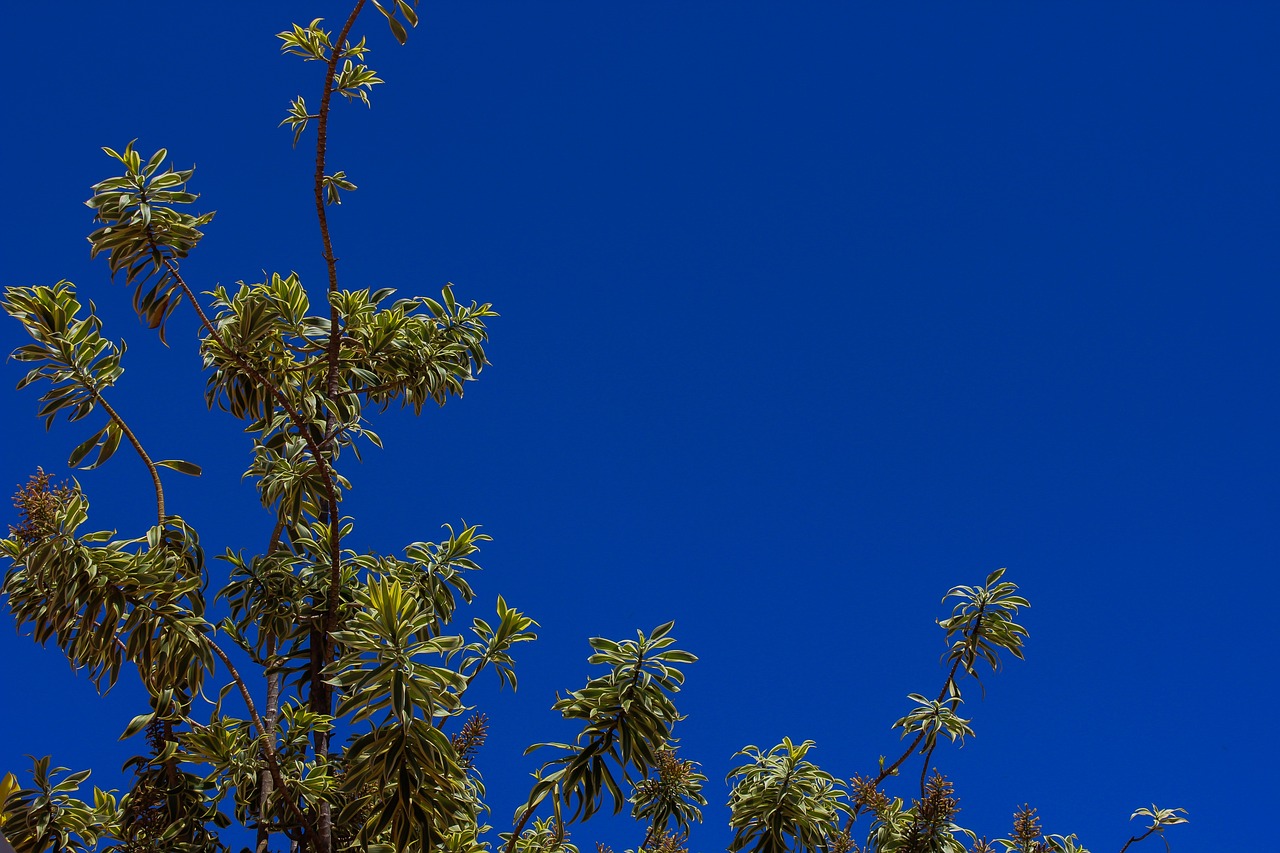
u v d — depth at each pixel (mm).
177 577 5566
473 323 7797
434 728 4980
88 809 5863
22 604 5578
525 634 5945
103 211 5605
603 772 5281
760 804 6188
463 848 6051
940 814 6516
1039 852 7078
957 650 6797
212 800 6055
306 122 5164
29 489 5309
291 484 6520
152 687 5629
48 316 5680
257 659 6305
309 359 6578
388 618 5000
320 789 5699
